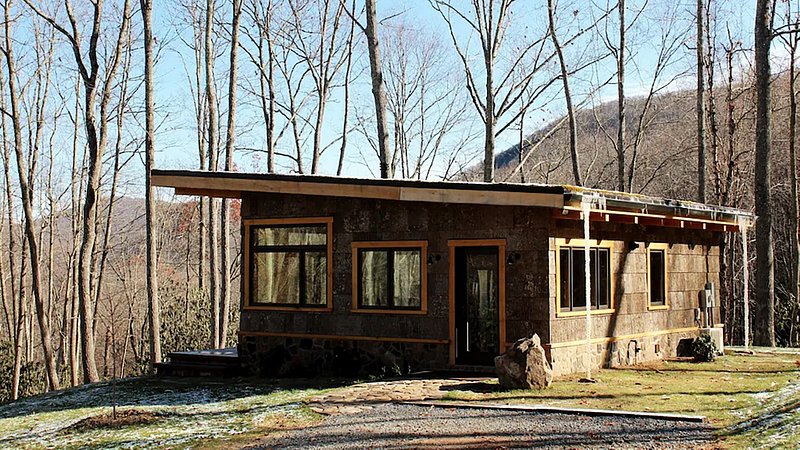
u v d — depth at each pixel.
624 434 8.09
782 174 29.53
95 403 12.33
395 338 13.12
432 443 8.06
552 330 11.84
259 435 8.98
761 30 19.62
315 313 13.88
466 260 12.66
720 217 15.30
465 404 9.82
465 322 12.62
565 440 7.95
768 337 19.45
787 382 11.41
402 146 35.81
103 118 20.16
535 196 11.06
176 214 38.81
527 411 9.32
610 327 13.25
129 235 36.94
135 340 35.53
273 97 28.38
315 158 29.58
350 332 13.53
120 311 39.06
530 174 35.81
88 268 20.14
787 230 29.08
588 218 11.38
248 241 14.61
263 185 13.53
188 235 36.91
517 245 12.05
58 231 34.44
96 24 19.92
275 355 14.20
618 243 13.56
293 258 14.20
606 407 9.44
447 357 12.66
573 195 10.91
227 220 24.59
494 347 12.38
